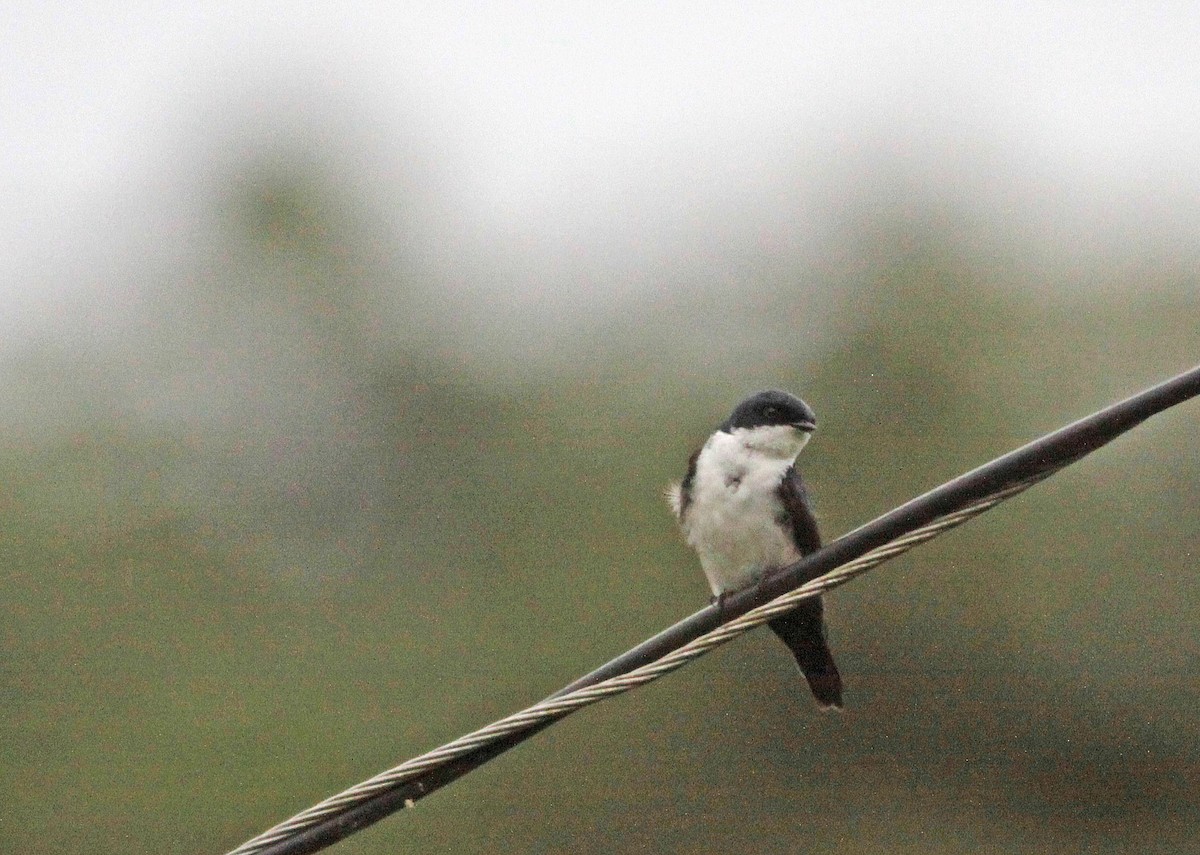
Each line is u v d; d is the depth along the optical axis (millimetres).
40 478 22281
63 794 18406
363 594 21438
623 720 18000
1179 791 17969
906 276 20625
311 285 24609
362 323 24328
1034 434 19547
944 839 17625
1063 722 18344
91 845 17875
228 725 19312
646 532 20328
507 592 20562
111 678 20031
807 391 20469
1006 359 20031
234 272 24750
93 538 22000
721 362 21266
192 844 17984
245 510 22875
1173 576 17922
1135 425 5379
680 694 18094
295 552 22672
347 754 18781
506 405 22688
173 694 19844
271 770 18625
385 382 23859
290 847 5574
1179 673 17719
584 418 21938
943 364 19938
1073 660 18234
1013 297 20469
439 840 16953
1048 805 18219
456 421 22984
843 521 19312
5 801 18188
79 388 23047
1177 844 18031
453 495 22297
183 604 21281
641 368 21953
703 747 17906
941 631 18406
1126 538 18172
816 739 17828
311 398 23719
